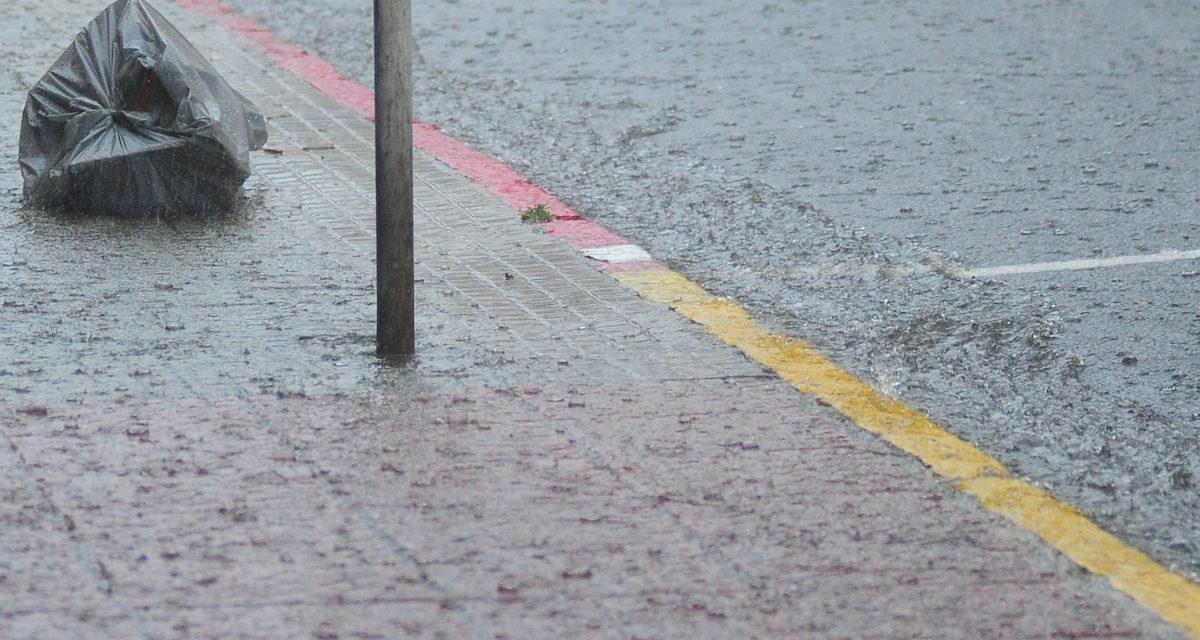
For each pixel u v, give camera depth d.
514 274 25.45
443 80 40.81
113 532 15.83
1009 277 26.33
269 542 15.75
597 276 25.62
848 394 20.70
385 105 20.36
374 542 15.83
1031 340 23.42
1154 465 19.22
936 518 16.98
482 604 14.69
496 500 16.88
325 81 40.44
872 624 14.59
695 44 45.62
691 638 14.21
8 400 19.12
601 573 15.37
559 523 16.39
